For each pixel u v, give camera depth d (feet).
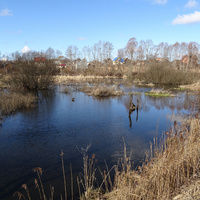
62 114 33.40
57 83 87.66
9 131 24.56
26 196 11.87
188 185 8.93
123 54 199.52
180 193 8.63
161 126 26.50
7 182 13.53
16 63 62.90
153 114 33.63
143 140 21.42
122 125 27.20
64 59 223.30
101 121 29.22
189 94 58.34
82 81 97.66
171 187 9.02
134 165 15.38
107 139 21.81
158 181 8.75
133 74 126.72
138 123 28.14
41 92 60.23
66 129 25.41
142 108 38.78
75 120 29.73
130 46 159.22
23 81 61.98
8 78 66.03
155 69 95.71
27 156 17.62
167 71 92.94
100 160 16.63
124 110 36.78
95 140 21.57
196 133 12.41
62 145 20.16
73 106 40.14
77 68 175.83
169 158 9.95
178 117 28.89
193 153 10.67
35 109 37.06
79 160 16.74
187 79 88.74
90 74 137.39
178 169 9.27
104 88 58.85
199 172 9.84
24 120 29.58
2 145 20.13
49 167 15.60
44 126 26.71
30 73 62.23
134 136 22.76
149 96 54.39
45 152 18.48
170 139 12.26
